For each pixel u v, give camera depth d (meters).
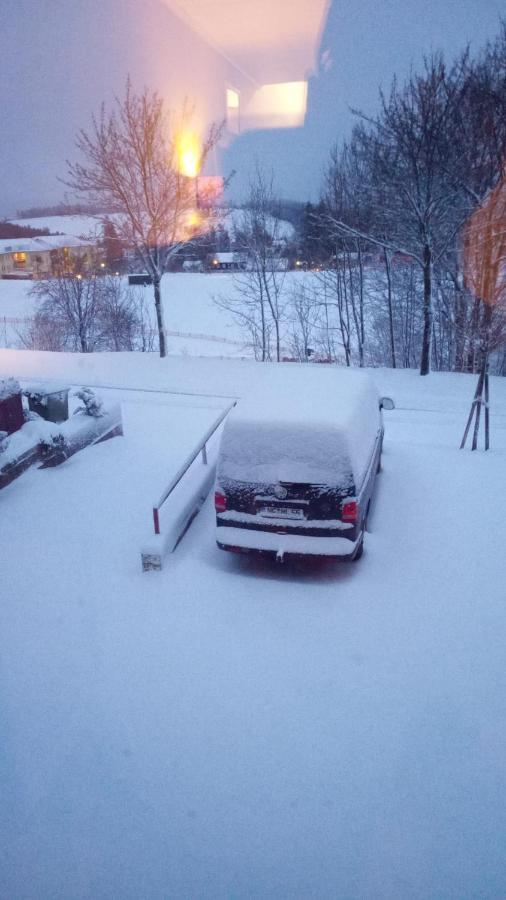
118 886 3.32
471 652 5.14
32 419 10.07
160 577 6.40
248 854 3.47
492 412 14.05
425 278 18.91
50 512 7.89
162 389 16.59
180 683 4.87
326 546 5.98
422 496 8.23
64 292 36.72
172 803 3.81
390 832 3.58
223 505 6.21
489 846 3.47
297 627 5.54
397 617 5.64
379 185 19.53
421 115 17.42
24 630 5.59
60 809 3.80
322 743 4.24
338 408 6.43
